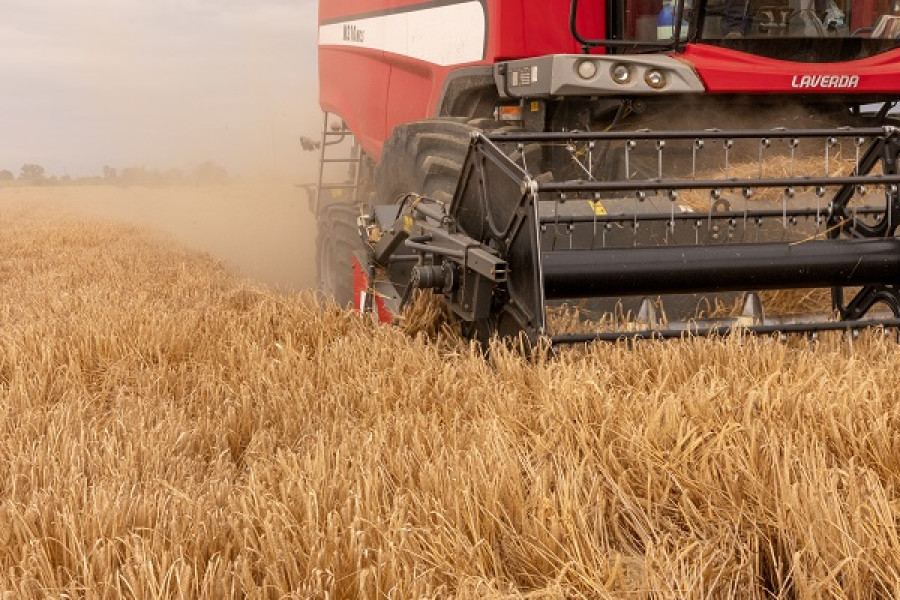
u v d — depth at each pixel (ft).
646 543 8.38
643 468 9.65
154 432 12.19
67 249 42.96
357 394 13.56
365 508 8.89
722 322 16.29
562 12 22.56
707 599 7.34
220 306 21.53
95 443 11.76
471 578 7.67
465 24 24.45
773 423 10.35
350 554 7.99
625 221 15.99
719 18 21.15
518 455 9.73
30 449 11.53
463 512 8.73
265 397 14.05
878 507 8.05
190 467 11.33
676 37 21.20
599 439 10.19
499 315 15.05
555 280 14.30
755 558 8.17
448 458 9.84
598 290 14.51
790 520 8.36
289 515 8.89
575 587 7.81
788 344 15.02
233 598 7.63
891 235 16.08
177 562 8.00
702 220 17.20
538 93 20.36
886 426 10.08
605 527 8.93
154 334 17.70
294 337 17.75
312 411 13.08
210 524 8.90
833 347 14.38
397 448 10.62
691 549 8.19
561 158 21.65
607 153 21.56
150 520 9.11
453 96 24.59
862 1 22.06
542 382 12.16
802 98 22.08
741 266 14.79
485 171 15.52
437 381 13.17
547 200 18.22
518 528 8.84
